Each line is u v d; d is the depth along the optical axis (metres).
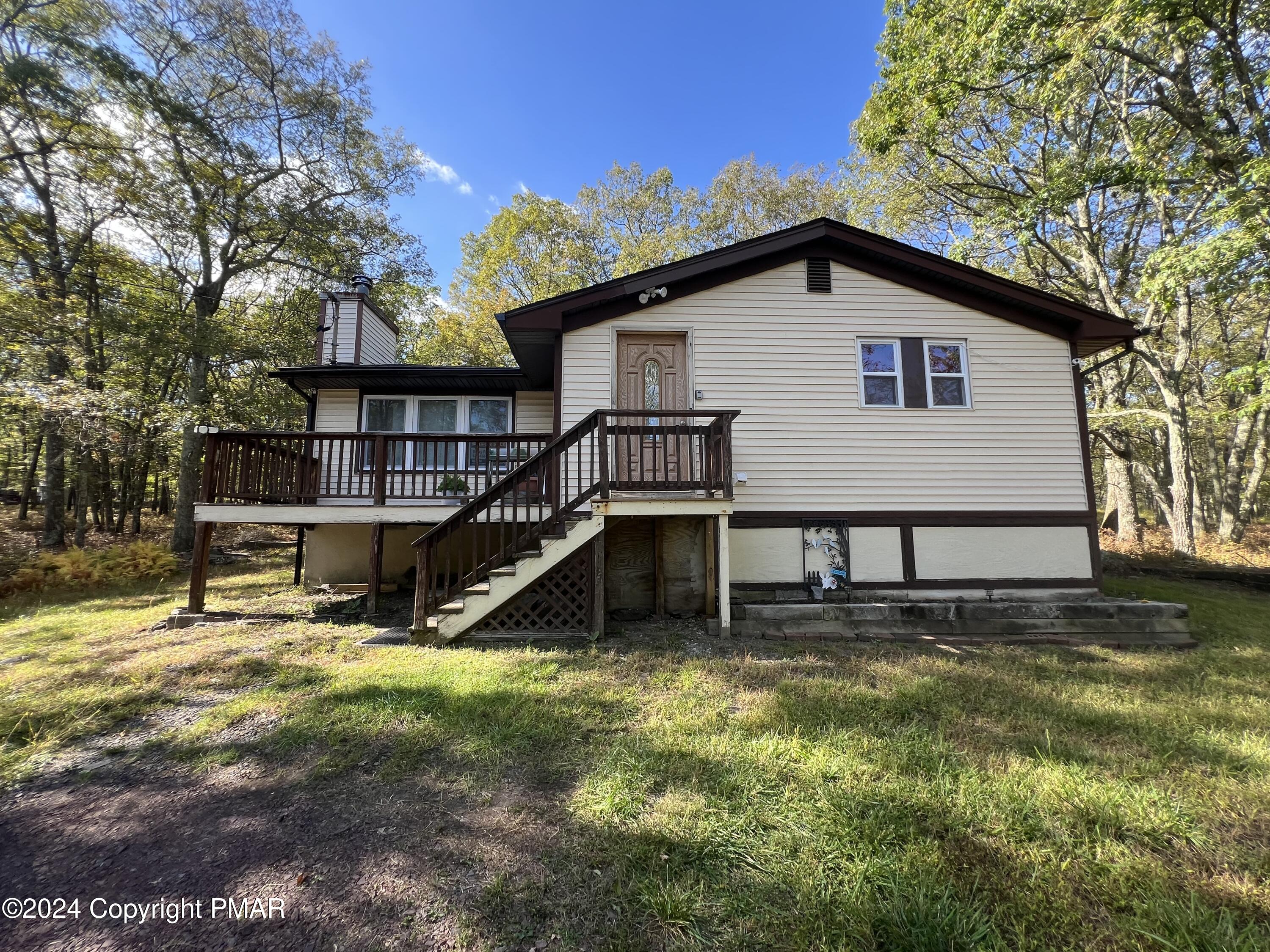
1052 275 16.17
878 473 6.98
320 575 9.14
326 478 7.56
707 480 5.89
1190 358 14.97
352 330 9.48
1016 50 9.24
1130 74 12.10
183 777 2.93
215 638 5.67
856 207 17.03
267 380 15.34
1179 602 7.41
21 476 20.94
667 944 1.76
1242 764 2.96
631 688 4.10
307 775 2.92
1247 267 8.43
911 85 10.59
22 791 2.81
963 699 3.94
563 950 1.75
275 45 15.11
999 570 6.91
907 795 2.60
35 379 10.67
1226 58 9.54
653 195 26.61
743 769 2.85
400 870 2.15
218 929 1.87
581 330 7.02
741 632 5.84
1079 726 3.48
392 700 3.84
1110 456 15.88
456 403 9.45
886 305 7.22
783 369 7.08
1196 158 9.70
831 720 3.51
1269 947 1.73
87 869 2.21
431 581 5.67
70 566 9.70
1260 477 17.22
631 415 5.88
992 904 1.92
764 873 2.07
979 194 15.51
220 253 15.37
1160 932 1.80
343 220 16.44
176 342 12.78
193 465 13.56
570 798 2.62
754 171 23.05
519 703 3.78
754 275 7.18
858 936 1.77
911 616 6.04
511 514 6.93
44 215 12.22
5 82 10.57
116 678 4.38
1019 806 2.51
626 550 6.88
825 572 6.77
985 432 7.10
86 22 11.66
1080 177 10.20
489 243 27.00
